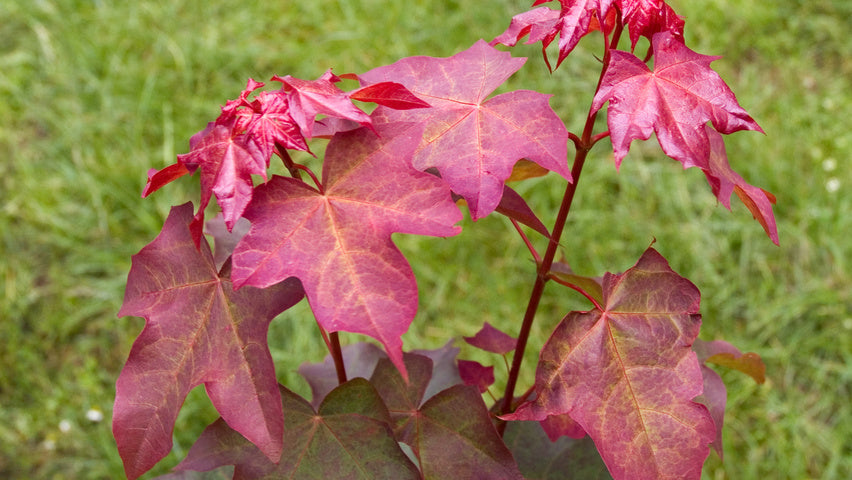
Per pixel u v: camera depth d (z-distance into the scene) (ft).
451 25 12.09
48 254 10.30
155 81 11.53
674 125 3.01
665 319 3.30
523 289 9.80
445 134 3.35
